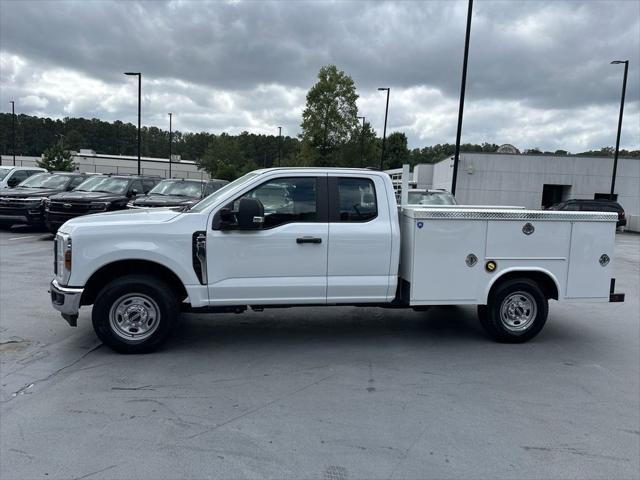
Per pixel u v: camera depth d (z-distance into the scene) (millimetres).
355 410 4227
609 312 8109
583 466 3445
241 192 5551
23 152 103562
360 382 4855
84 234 5242
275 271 5543
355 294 5738
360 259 5684
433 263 5832
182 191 15438
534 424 4059
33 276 9422
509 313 6164
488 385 4859
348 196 5723
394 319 7254
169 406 4238
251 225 5324
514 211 5938
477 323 7129
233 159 85312
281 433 3801
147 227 5340
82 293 5301
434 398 4516
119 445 3584
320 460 3434
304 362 5387
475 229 5871
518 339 6188
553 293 6281
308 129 52969
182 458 3428
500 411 4281
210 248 5402
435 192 15383
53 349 5605
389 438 3760
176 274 5391
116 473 3234
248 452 3520
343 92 52406
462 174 33156
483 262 5934
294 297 5633
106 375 4895
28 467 3287
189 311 5688
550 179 33188
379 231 5691
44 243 13820
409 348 5949
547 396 4637
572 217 6059
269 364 5301
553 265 6102
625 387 4906
